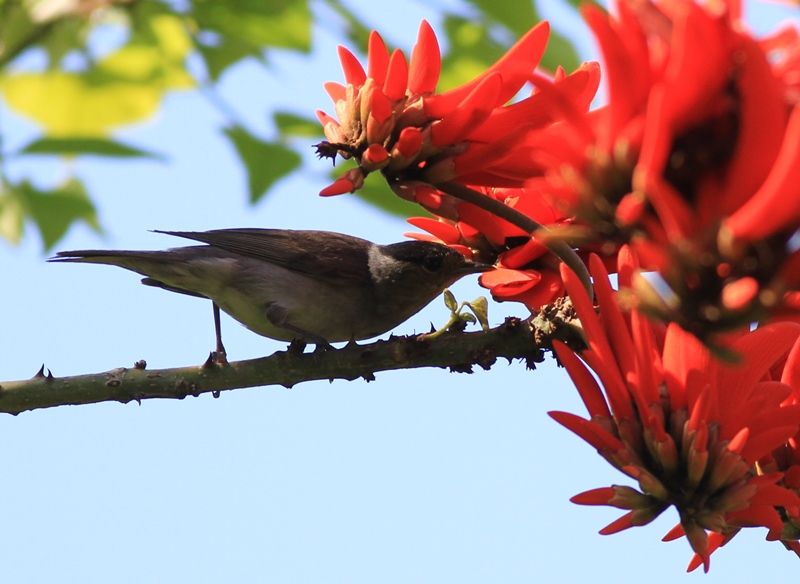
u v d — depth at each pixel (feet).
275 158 32.94
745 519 19.47
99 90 36.27
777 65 13.55
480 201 21.81
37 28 32.17
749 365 19.17
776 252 12.73
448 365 25.86
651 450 18.98
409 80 21.97
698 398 18.66
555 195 14.10
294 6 32.68
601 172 13.53
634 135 13.28
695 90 12.26
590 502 19.15
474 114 20.61
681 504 19.01
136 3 33.27
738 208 12.63
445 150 21.27
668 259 13.08
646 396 19.17
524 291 23.98
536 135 14.64
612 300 19.47
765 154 12.25
